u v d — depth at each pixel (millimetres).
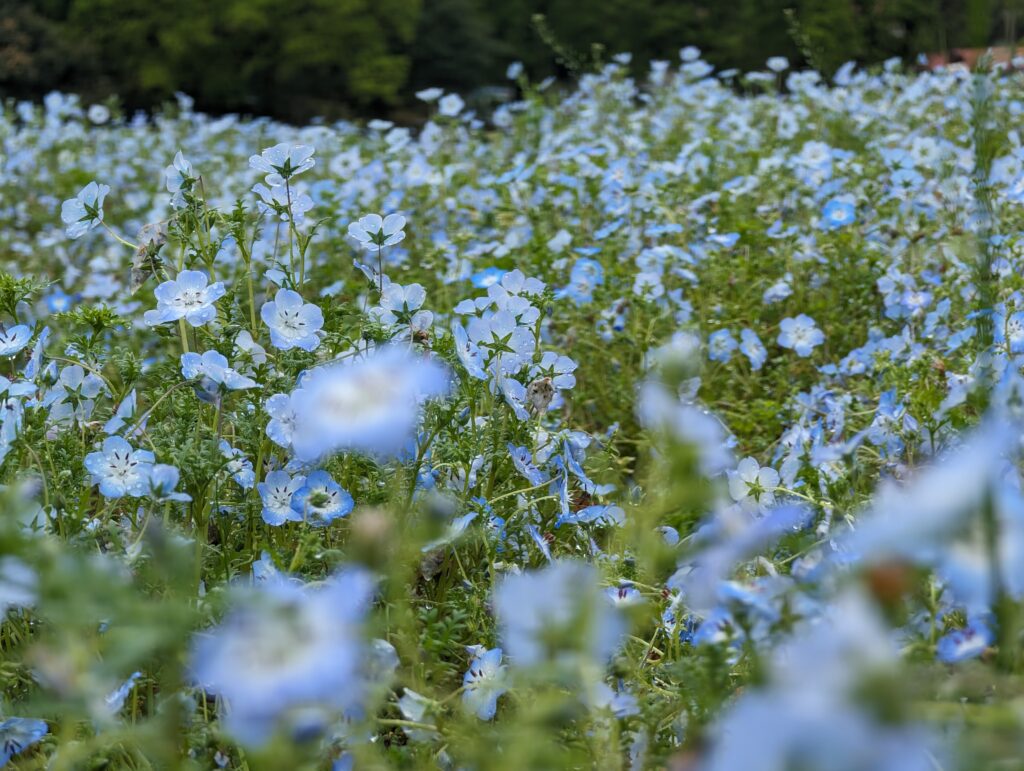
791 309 5082
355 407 1492
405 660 2100
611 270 5023
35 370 2766
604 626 1519
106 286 5785
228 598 1575
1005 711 1197
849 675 944
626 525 2396
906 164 5457
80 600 1358
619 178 6238
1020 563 1198
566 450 2875
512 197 6184
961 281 4254
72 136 10406
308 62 21266
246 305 3812
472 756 1682
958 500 1139
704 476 2307
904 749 912
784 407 3955
